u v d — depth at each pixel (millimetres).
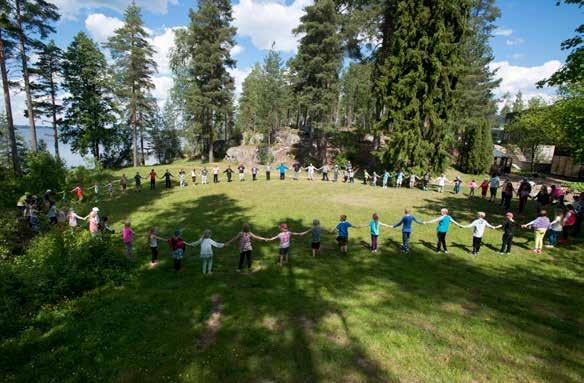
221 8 39969
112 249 11461
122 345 6668
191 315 7770
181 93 56812
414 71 24078
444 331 6992
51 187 23172
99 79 41125
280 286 9227
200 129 42969
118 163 47938
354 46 34281
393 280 9570
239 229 14914
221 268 10656
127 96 41125
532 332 6945
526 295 8602
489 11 36094
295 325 7266
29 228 15625
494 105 45812
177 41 40938
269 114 54344
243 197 21891
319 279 9664
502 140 56219
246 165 43219
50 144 81438
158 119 55688
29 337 6980
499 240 13312
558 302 8258
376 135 31172
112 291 9195
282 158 44156
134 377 5770
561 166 37125
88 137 40344
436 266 10641
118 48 38844
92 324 7473
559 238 13398
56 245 11117
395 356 6199
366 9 29016
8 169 24688
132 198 22766
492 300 8344
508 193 18094
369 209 18406
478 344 6551
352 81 47875
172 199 21953
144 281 9797
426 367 5895
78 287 9227
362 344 6562
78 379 5734
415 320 7441
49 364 6176
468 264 10805
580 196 14023
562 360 6074
